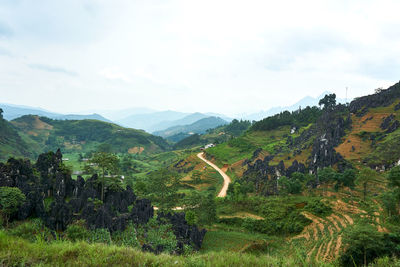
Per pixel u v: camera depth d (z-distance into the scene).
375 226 54.00
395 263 16.08
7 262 9.73
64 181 53.41
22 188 47.34
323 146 114.25
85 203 50.91
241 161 167.25
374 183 82.25
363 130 131.50
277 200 88.12
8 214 40.28
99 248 13.09
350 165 98.69
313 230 65.62
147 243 46.34
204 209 86.62
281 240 65.94
